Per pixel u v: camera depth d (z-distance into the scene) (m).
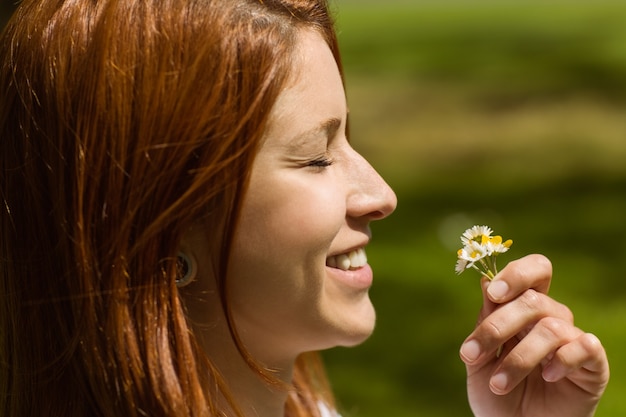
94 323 1.86
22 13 2.00
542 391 2.39
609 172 11.34
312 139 1.93
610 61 17.27
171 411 1.84
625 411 5.68
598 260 8.51
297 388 2.68
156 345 1.85
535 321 2.21
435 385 6.43
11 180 1.99
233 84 1.85
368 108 15.07
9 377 2.08
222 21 1.86
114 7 1.86
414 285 8.07
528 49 19.41
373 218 2.10
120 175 1.84
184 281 1.93
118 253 1.85
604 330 6.89
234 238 1.89
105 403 1.88
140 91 1.83
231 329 1.92
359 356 6.88
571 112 14.10
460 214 10.15
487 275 2.25
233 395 2.05
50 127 1.90
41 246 1.96
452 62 18.48
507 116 14.16
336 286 2.04
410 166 12.12
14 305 2.02
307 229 1.92
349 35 23.62
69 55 1.89
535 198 10.57
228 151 1.84
